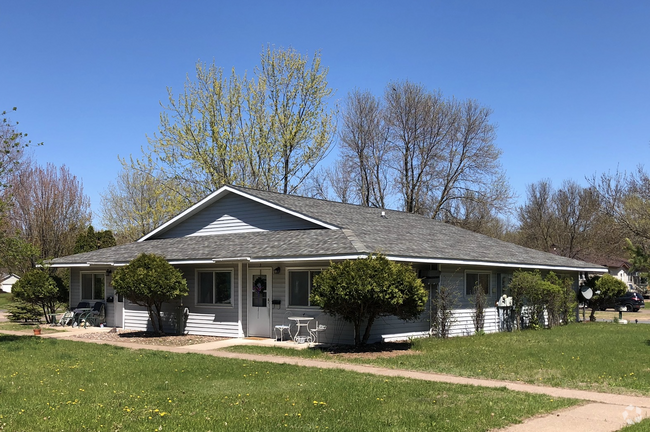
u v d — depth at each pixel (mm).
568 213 55562
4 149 19594
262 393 10578
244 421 8516
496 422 8461
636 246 17828
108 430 8047
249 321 20078
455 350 16688
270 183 37250
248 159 37125
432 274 19953
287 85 37438
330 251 17188
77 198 40625
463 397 10219
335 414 8977
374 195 44656
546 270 26875
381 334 18375
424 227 25781
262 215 22281
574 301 28219
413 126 42562
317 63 37625
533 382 11836
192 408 9383
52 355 15711
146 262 20250
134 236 46562
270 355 15938
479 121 42688
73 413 8984
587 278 31172
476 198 42500
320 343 18312
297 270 19031
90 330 23500
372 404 9656
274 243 19656
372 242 18359
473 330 21891
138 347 17953
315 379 12000
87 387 11156
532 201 58094
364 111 44000
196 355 15812
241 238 21656
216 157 36906
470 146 42719
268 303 19656
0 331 23578
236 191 22359
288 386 11250
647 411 9211
